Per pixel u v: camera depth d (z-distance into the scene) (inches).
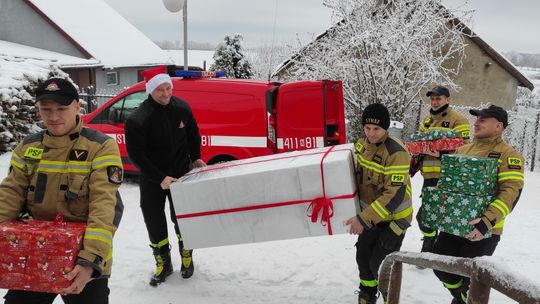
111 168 92.7
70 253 82.8
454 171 128.6
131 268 173.6
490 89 665.0
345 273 173.3
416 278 168.2
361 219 121.0
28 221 91.0
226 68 1077.8
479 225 121.3
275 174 125.3
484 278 67.9
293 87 247.6
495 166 126.5
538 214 264.4
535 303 58.1
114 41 1008.9
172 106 156.0
